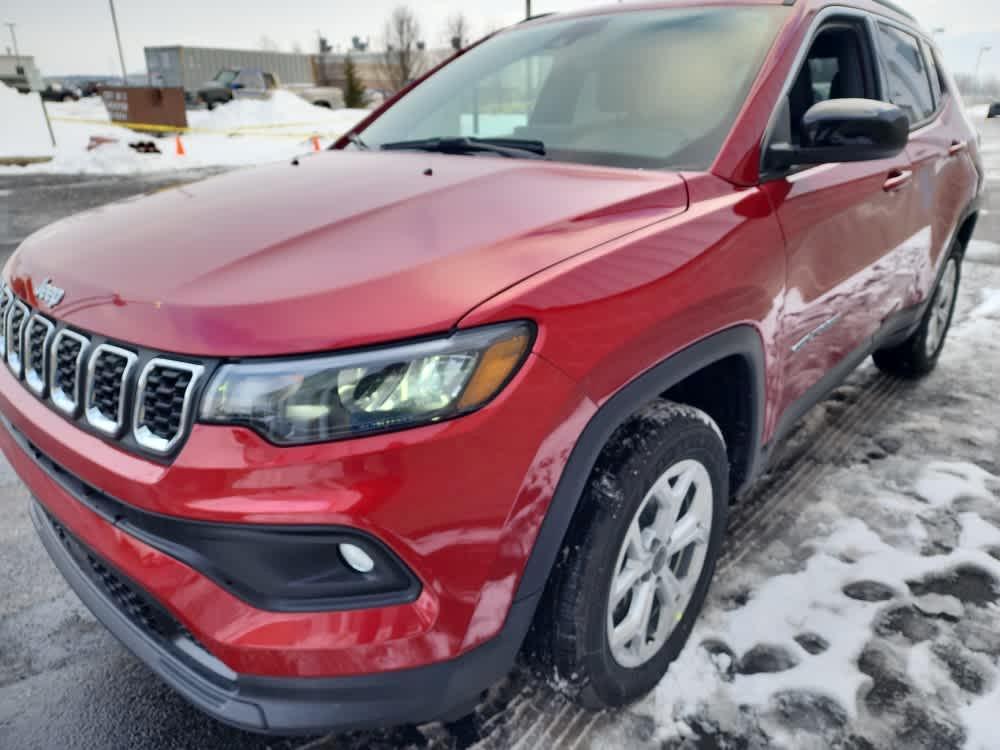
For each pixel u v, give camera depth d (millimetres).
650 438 1516
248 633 1237
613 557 1484
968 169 3346
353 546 1217
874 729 1677
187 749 1696
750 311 1727
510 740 1668
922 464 2857
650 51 2232
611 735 1671
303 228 1479
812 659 1876
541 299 1279
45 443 1444
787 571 2223
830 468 2834
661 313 1471
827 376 2350
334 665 1247
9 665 1942
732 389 1874
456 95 2561
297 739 1705
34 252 1712
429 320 1189
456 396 1189
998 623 2006
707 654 1890
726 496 1855
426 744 1665
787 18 2137
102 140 15586
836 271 2152
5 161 14594
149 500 1230
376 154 2234
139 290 1332
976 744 1638
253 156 16656
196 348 1193
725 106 1955
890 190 2447
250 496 1168
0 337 1767
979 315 4691
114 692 1857
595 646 1522
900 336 3092
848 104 1818
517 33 2768
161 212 1739
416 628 1251
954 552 2307
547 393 1272
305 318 1186
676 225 1589
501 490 1251
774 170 1903
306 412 1157
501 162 1971
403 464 1170
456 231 1416
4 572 2340
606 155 1990
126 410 1281
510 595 1330
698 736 1663
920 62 3104
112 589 1555
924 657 1884
